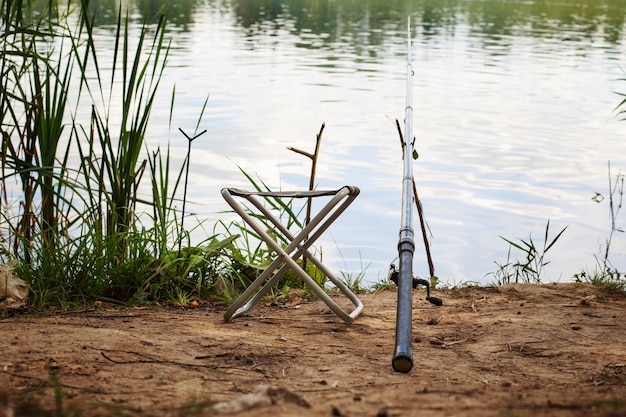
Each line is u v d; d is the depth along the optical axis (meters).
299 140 12.57
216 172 10.82
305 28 28.11
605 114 15.34
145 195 9.75
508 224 9.44
